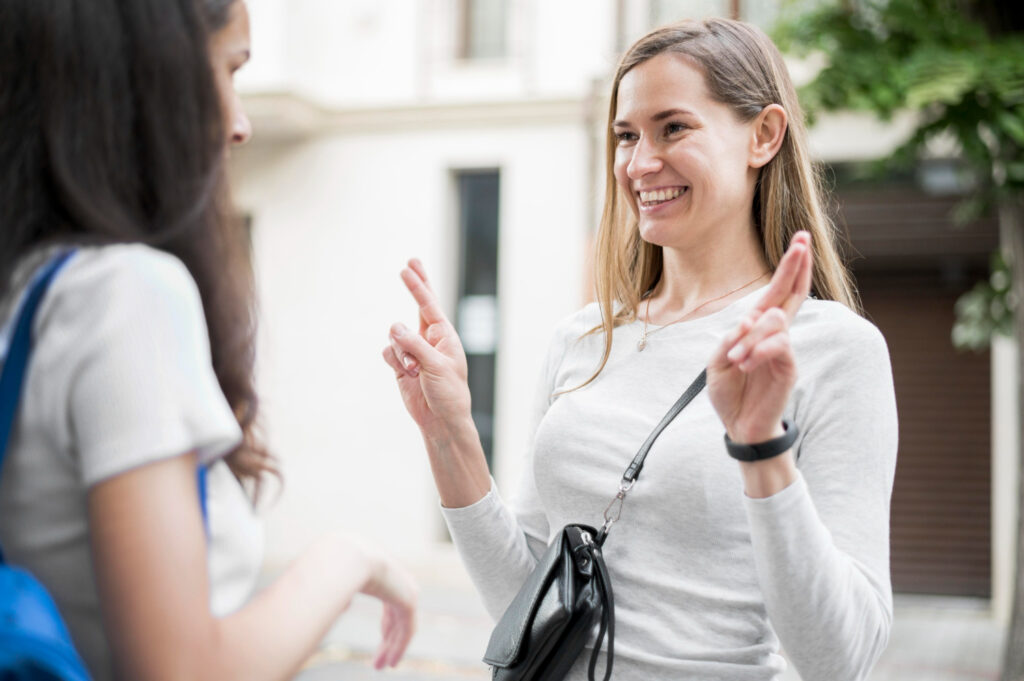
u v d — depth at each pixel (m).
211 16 1.22
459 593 9.81
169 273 1.10
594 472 1.80
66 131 1.10
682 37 1.85
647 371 1.85
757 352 1.29
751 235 1.93
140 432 1.02
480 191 10.63
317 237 10.75
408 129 10.59
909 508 9.89
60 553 1.07
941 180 9.51
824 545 1.43
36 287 1.06
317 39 10.81
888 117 5.66
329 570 1.27
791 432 1.39
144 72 1.14
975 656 7.61
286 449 10.67
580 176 10.12
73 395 1.04
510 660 1.61
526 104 10.19
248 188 10.92
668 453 1.71
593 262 2.05
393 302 10.55
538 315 10.13
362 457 10.51
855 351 1.66
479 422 10.41
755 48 1.89
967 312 6.71
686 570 1.70
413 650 7.31
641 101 1.84
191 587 1.02
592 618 1.63
